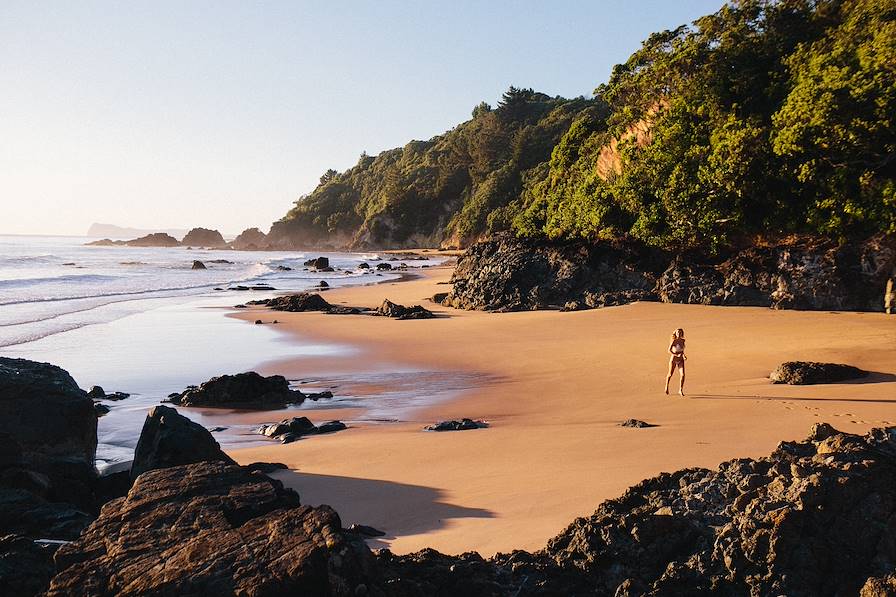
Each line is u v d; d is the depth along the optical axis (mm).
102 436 15336
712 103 37531
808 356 19875
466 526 8195
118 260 112812
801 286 31812
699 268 36219
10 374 11602
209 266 103250
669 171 37094
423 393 19469
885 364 17859
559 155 57906
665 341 25016
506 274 42438
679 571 5504
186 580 4984
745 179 33031
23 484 9547
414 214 190500
